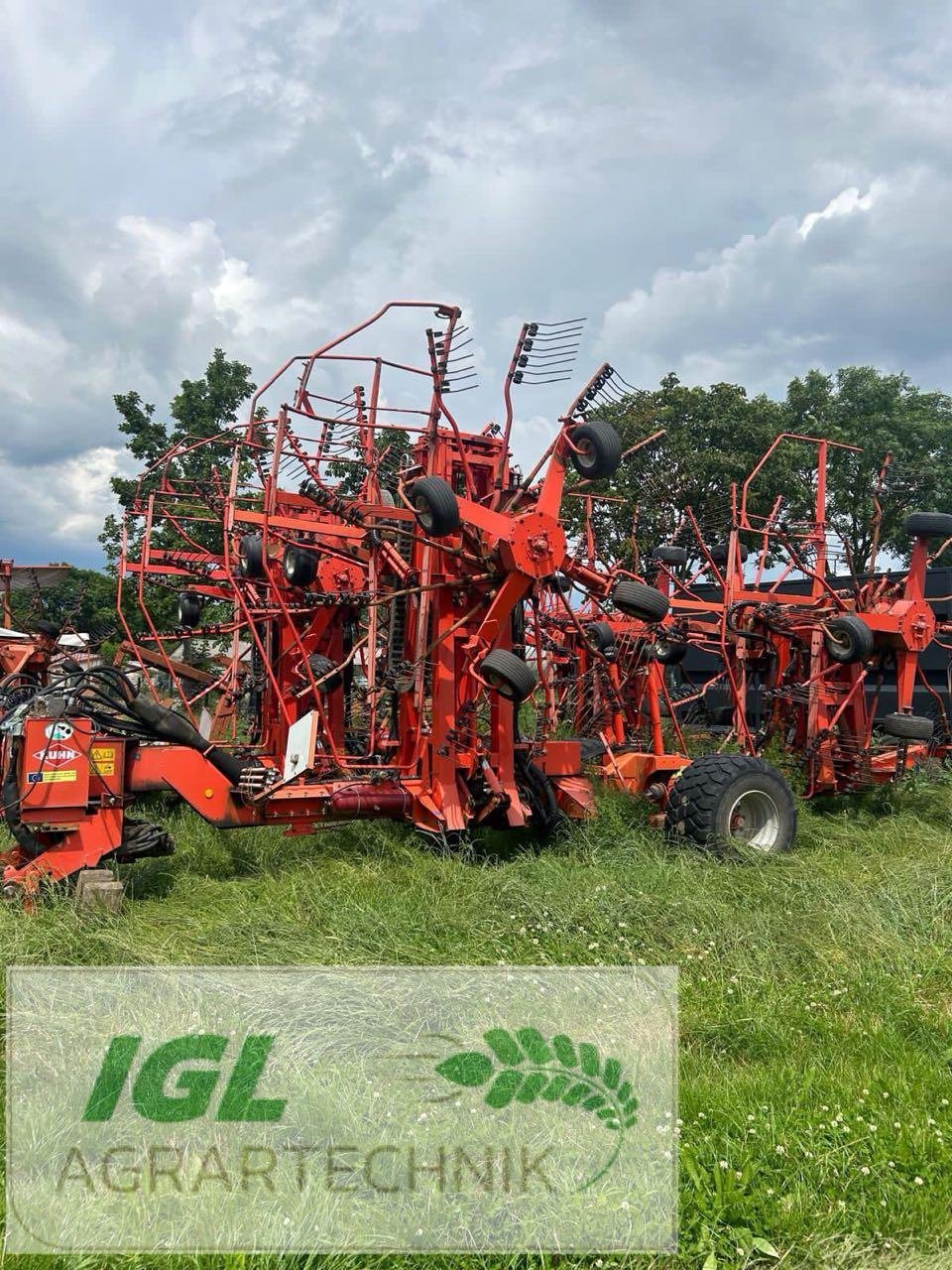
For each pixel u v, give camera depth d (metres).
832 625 8.48
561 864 6.29
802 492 21.83
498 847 6.97
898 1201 2.90
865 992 4.45
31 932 4.72
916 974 4.75
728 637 9.51
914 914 5.55
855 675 9.00
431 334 6.65
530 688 6.21
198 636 10.28
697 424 21.95
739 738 9.50
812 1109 3.36
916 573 8.85
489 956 4.75
